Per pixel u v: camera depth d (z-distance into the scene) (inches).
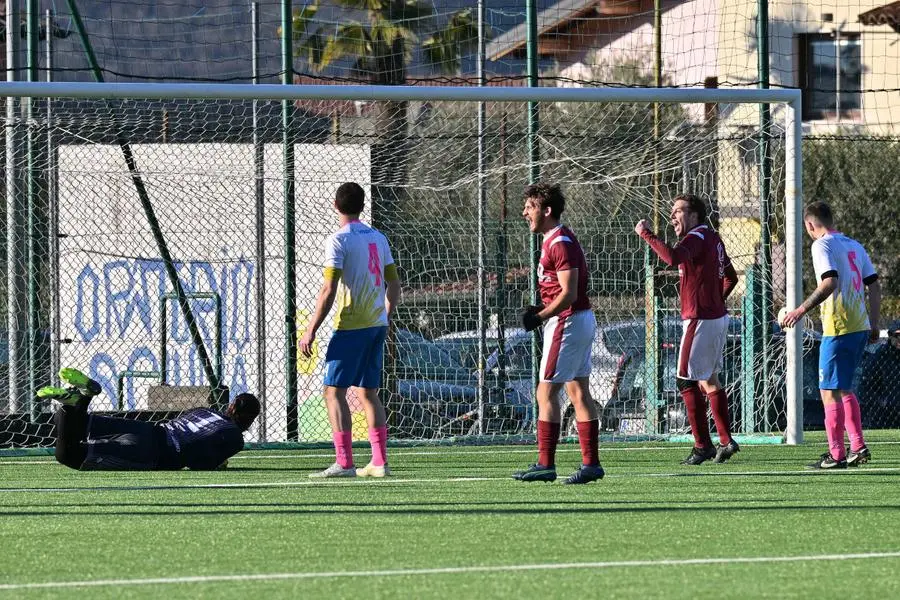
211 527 859.4
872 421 2191.2
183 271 1884.8
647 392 1859.0
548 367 1119.6
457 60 3344.0
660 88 1637.6
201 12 3038.9
